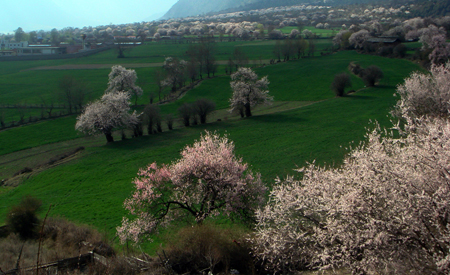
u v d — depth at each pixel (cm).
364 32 13938
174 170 2384
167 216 2366
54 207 3616
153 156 5241
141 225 2323
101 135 7106
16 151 6266
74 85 9031
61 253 1955
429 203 1121
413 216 1130
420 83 3706
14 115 8462
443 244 1120
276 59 13812
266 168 4088
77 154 5769
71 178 4631
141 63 14662
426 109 3459
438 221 1134
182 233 1931
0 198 4178
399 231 1156
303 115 6781
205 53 11812
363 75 9050
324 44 16300
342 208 1257
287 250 1462
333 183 1466
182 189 2358
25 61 16275
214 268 1702
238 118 7388
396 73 9675
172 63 10719
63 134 7150
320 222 1432
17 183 4725
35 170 5206
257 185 2414
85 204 3653
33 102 9562
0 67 14875
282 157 4431
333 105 7269
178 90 10600
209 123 7088
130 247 2356
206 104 7069
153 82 11488
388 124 5312
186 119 6988
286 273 1580
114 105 6456
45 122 7912
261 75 11450
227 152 2498
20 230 2486
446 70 3547
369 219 1213
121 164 5025
